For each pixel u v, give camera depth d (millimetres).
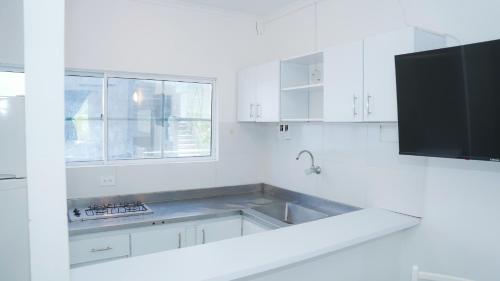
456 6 2043
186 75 3332
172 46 3236
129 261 1433
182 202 3230
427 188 2197
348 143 2768
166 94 3340
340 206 2844
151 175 3184
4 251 919
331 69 2457
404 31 1966
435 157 2008
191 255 1509
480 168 1935
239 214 2990
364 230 1935
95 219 2568
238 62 3627
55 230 998
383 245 2174
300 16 3244
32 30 947
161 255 1503
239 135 3662
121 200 3033
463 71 1682
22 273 948
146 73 3156
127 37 3021
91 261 2400
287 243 1691
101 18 2906
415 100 1906
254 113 3309
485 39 1913
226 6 3357
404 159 2328
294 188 3381
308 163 3201
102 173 2953
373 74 2152
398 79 1961
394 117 2053
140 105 3215
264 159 3816
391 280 2250
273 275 1615
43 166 974
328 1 2938
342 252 1911
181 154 3439
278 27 3535
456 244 2049
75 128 2959
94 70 2938
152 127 3281
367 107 2197
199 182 3445
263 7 3381
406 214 2307
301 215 3061
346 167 2789
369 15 2582
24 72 943
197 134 3523
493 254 1885
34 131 958
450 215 2078
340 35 2830
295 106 3066
